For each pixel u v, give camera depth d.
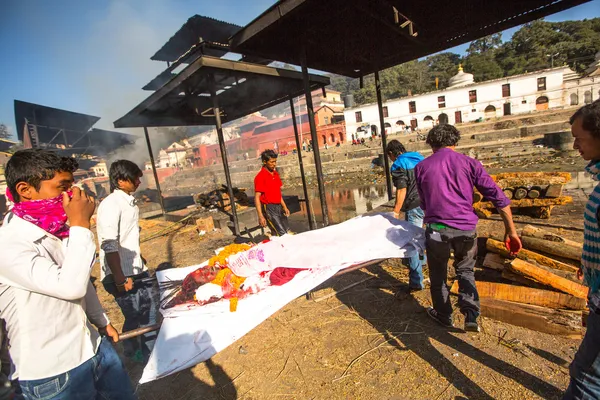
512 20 4.14
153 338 2.76
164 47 8.36
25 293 1.27
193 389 2.48
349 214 11.00
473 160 2.37
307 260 2.60
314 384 2.34
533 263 3.00
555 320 2.43
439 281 2.59
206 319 2.12
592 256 1.43
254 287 2.38
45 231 1.37
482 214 5.15
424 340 2.61
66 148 20.83
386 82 68.69
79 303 1.48
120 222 2.62
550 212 5.00
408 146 29.66
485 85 39.91
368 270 3.99
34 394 1.30
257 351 2.79
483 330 2.62
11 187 1.33
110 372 1.63
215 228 7.31
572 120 1.46
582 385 1.40
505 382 2.10
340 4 3.25
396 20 3.77
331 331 2.91
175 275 2.73
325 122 49.50
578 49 56.62
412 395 2.12
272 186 4.63
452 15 4.12
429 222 2.53
